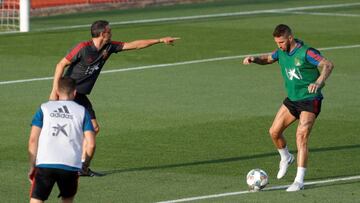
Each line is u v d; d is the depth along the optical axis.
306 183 33.50
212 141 40.34
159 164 36.41
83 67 33.66
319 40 73.75
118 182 33.62
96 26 33.50
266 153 38.34
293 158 34.56
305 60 32.75
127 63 61.78
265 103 49.22
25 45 69.81
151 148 38.97
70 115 26.16
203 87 53.78
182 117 45.38
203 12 92.56
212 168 35.84
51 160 25.81
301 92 33.16
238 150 38.81
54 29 79.00
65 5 93.88
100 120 44.47
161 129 42.69
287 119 33.72
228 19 86.56
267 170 35.66
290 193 31.95
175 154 38.03
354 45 71.19
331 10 94.31
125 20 85.94
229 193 31.97
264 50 68.38
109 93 51.62
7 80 55.62
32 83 54.69
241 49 68.69
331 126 43.56
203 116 45.62
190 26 81.19
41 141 25.97
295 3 101.06
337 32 78.38
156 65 61.28
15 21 82.31
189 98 50.41
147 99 49.97
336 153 38.50
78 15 90.88
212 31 78.12
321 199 31.06
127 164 36.34
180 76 57.38
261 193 32.00
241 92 52.34
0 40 72.25
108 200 31.12
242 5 99.25
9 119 44.66
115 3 97.62
